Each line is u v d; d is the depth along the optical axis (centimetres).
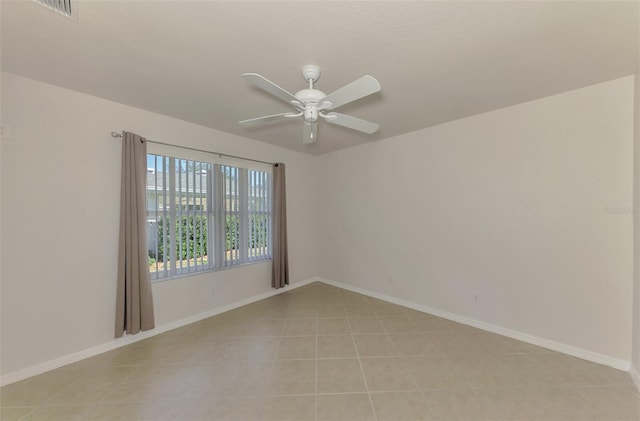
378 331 285
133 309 254
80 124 233
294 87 218
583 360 225
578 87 224
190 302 310
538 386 193
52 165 220
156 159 283
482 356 234
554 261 242
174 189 297
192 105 258
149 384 199
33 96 210
